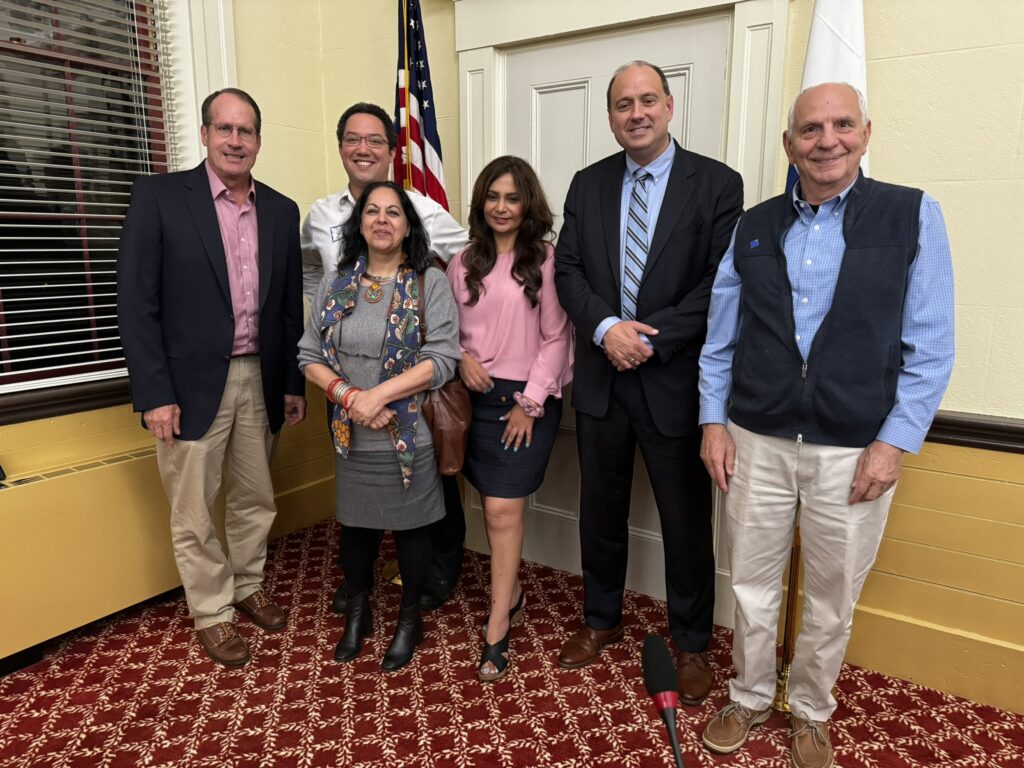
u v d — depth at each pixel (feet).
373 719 6.23
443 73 9.34
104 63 7.80
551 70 8.45
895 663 6.86
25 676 6.89
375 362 6.38
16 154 7.25
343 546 7.03
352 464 6.53
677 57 7.59
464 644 7.46
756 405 5.31
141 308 6.45
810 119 4.80
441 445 6.48
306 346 6.72
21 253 7.48
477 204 6.63
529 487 6.82
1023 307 6.08
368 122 7.25
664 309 6.12
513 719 6.25
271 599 8.43
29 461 7.22
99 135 7.72
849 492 5.06
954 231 6.29
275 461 10.14
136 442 8.11
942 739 5.99
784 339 5.13
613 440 6.70
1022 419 6.17
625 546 7.17
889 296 4.78
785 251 5.21
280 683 6.77
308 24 10.08
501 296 6.61
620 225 6.47
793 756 5.71
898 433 4.83
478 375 6.65
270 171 9.81
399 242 6.39
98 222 8.06
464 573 9.24
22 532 6.73
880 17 6.35
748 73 7.00
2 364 7.23
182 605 8.35
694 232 6.13
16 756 5.79
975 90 6.04
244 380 7.20
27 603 6.82
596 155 8.30
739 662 5.98
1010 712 6.35
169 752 5.83
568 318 6.82
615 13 7.69
